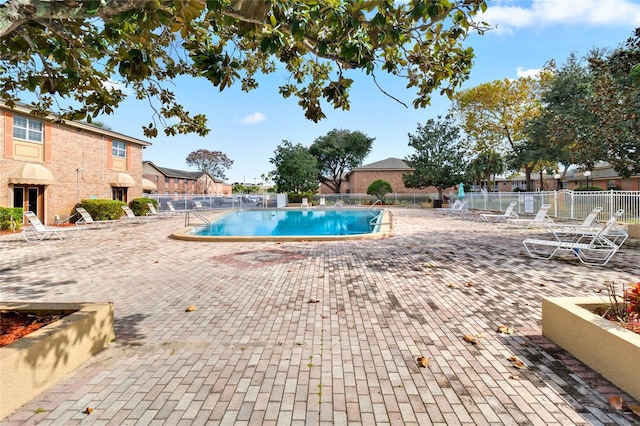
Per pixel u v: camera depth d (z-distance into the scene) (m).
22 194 18.19
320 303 5.34
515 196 24.27
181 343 3.94
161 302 5.48
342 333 4.19
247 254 9.70
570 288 5.90
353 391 2.94
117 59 4.70
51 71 4.48
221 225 21.66
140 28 3.10
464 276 6.86
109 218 20.61
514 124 33.91
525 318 4.59
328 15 3.11
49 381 3.00
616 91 14.62
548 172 48.59
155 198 32.09
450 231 14.59
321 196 46.19
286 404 2.76
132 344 3.92
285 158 45.59
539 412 2.62
